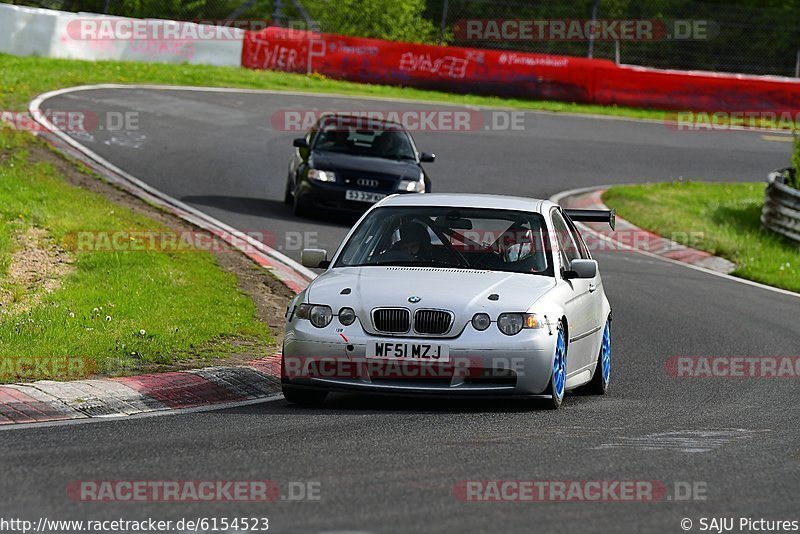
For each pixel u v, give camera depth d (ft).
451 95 428.56
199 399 101.96
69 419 90.02
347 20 510.99
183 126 303.48
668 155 360.89
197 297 143.84
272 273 168.04
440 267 107.96
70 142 261.24
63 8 470.39
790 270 226.38
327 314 99.66
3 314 125.70
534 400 105.29
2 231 157.69
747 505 69.15
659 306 177.47
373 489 68.90
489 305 99.30
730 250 239.30
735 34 488.85
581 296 112.16
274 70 426.10
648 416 101.19
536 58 436.76
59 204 183.83
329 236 208.44
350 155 232.94
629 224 263.08
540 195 281.54
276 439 83.76
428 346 97.55
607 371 121.29
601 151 353.72
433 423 92.53
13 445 78.64
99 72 360.48
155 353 115.34
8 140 240.53
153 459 75.82
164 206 212.84
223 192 241.96
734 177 341.41
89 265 152.15
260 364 116.57
